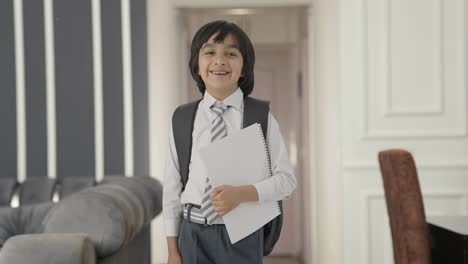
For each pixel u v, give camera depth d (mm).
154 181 3131
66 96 4352
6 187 3480
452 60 4020
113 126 4344
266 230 1762
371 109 4047
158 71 4289
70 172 4348
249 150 1697
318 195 4418
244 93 1823
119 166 4340
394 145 4035
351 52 4051
